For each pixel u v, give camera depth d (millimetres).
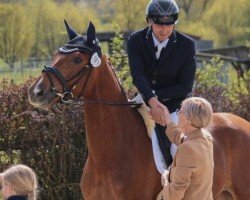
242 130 10477
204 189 8125
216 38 102938
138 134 9555
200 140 8062
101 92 9352
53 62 8977
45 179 13617
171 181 8148
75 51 8961
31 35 87750
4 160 13672
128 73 15961
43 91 8719
